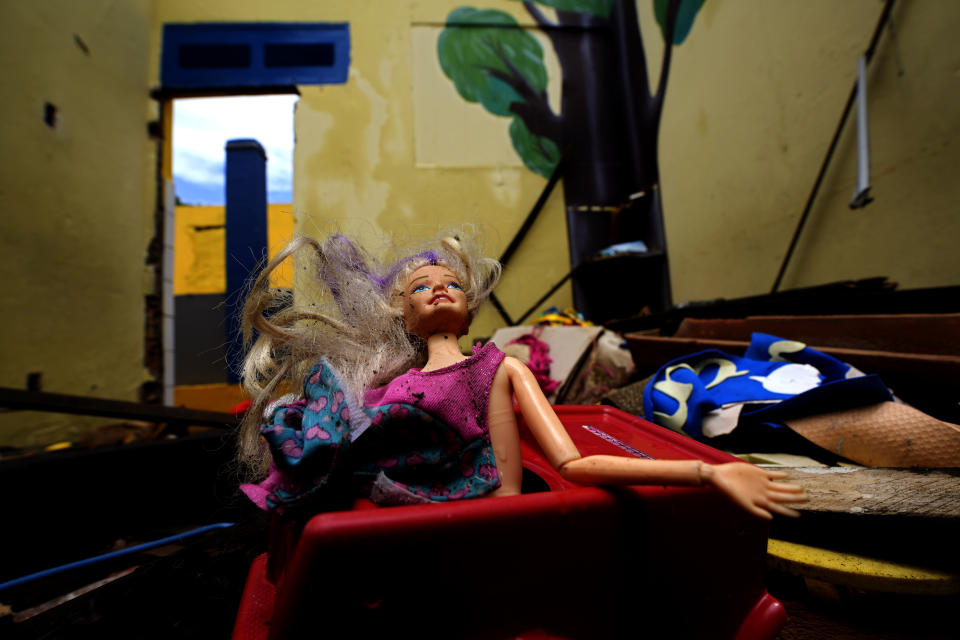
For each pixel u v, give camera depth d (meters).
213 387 6.16
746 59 3.06
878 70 2.09
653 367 2.37
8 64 2.81
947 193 1.81
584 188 4.69
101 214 3.61
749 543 0.75
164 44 4.47
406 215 4.46
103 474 1.75
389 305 1.04
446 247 1.09
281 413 0.83
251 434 0.92
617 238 4.41
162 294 4.27
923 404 1.36
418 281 0.99
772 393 1.45
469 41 4.77
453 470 0.80
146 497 1.85
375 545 0.55
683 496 0.70
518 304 4.47
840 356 1.57
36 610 1.21
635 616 0.69
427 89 4.66
